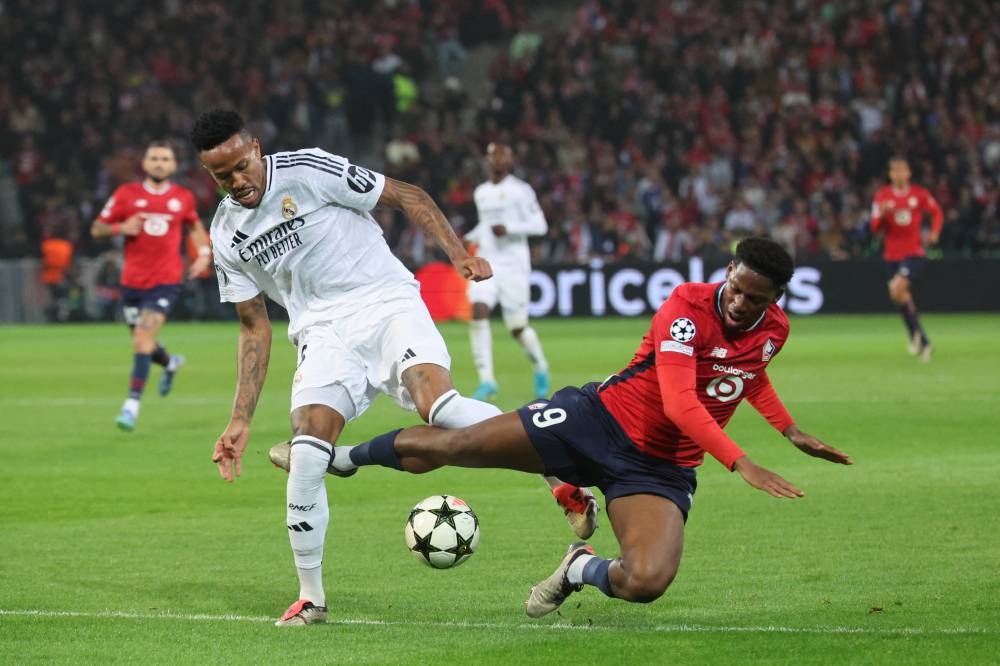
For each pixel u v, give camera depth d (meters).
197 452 33.28
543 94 101.12
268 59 106.69
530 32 120.06
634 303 85.88
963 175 87.12
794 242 85.56
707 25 102.62
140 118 102.75
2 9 110.38
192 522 24.72
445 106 103.50
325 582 20.08
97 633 17.14
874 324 75.75
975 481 27.33
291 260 19.36
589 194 91.56
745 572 20.19
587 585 19.69
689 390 16.38
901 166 56.59
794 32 100.19
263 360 19.58
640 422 17.16
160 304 38.12
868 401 40.88
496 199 43.19
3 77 106.75
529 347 43.84
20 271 92.81
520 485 28.45
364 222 19.80
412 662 15.72
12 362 60.59
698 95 98.31
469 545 18.44
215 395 46.34
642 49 103.31
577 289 86.44
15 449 33.91
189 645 16.56
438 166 96.69
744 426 36.22
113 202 38.31
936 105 93.31
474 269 18.92
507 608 18.47
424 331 19.30
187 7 110.62
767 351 17.11
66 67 107.44
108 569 20.92
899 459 30.31
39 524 24.56
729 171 92.38
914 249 56.91
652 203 90.62
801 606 18.19
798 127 93.25
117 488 28.30
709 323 16.73
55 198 97.44
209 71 106.50
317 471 17.86
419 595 19.23
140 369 37.25
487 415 18.50
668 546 16.45
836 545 21.86
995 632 16.62
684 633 16.88
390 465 18.86
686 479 17.38
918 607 17.98
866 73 96.12
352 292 19.53
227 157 18.19
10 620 17.81
